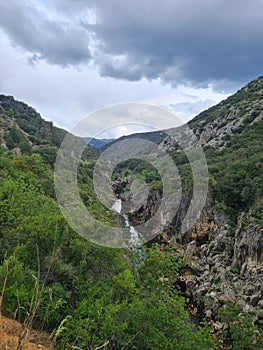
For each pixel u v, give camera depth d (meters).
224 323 23.09
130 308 11.21
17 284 10.70
